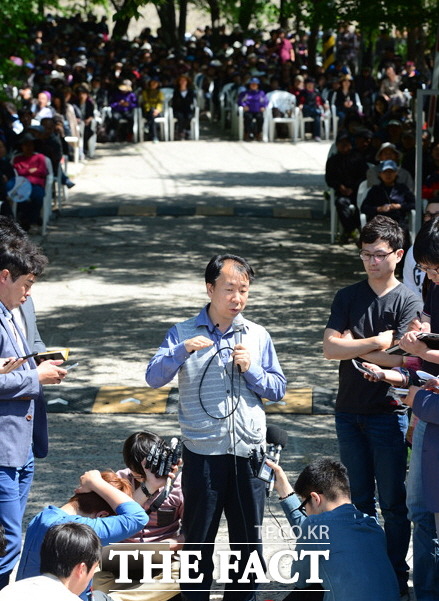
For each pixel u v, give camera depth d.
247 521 5.80
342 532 5.46
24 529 7.26
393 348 5.94
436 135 18.16
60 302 14.02
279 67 34.28
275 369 5.93
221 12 46.75
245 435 5.74
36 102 25.56
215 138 30.97
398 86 31.27
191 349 5.63
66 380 10.58
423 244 5.45
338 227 19.03
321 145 29.78
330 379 10.63
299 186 23.47
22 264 5.68
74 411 9.66
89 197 21.73
